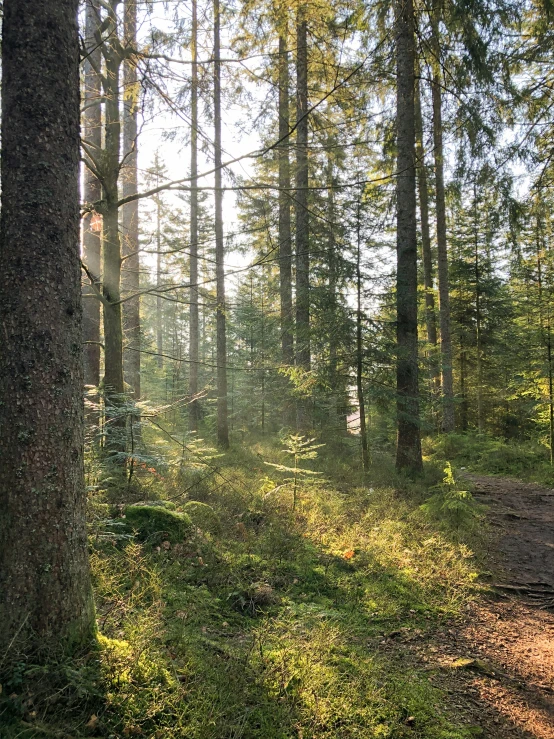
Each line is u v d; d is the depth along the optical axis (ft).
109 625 9.95
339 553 17.46
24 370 8.38
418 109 40.24
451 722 9.18
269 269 54.90
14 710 7.20
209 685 8.66
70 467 8.83
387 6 26.55
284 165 40.01
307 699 8.85
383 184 32.37
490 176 27.27
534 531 23.49
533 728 9.47
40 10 8.69
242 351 71.77
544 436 50.88
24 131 8.57
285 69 28.84
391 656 11.49
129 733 7.31
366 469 32.89
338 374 34.47
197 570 14.33
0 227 8.71
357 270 32.78
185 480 23.97
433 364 51.16
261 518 20.22
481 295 65.62
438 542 19.43
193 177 17.24
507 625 14.01
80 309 9.31
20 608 8.14
